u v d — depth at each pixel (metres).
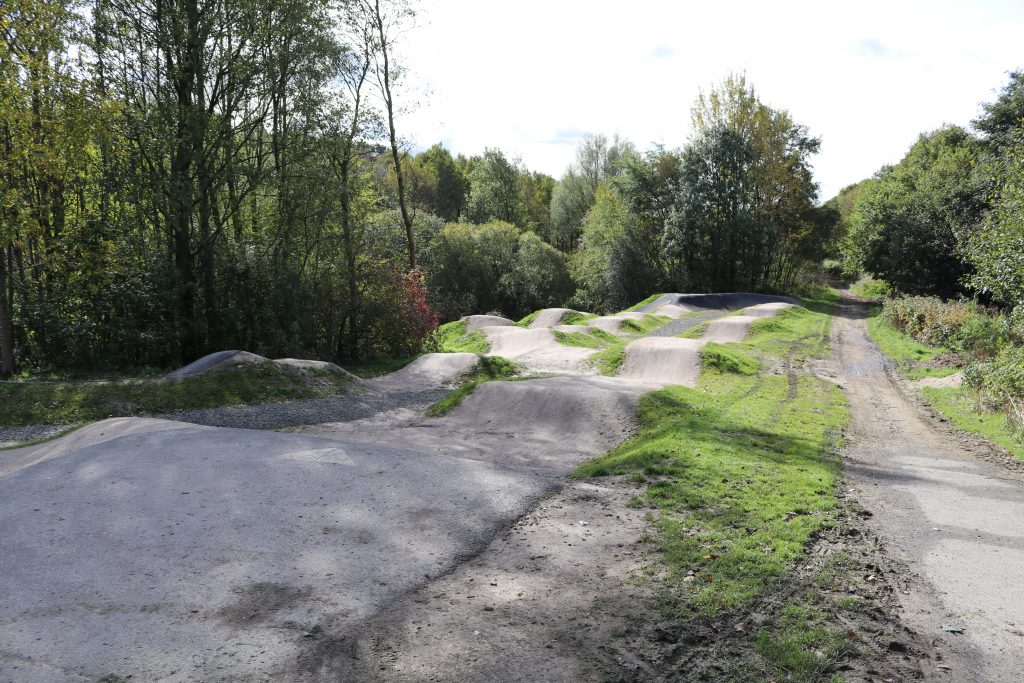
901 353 23.78
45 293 19.45
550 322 36.00
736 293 46.34
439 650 4.54
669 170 54.62
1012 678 4.23
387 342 27.23
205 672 4.17
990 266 17.09
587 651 4.56
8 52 16.89
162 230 21.41
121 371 19.47
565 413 14.00
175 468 7.90
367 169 28.94
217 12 20.28
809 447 10.57
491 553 6.25
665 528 6.67
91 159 19.98
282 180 23.38
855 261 45.88
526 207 73.75
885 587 5.47
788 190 51.88
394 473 8.20
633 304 51.12
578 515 7.20
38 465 8.30
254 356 19.14
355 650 4.51
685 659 4.48
